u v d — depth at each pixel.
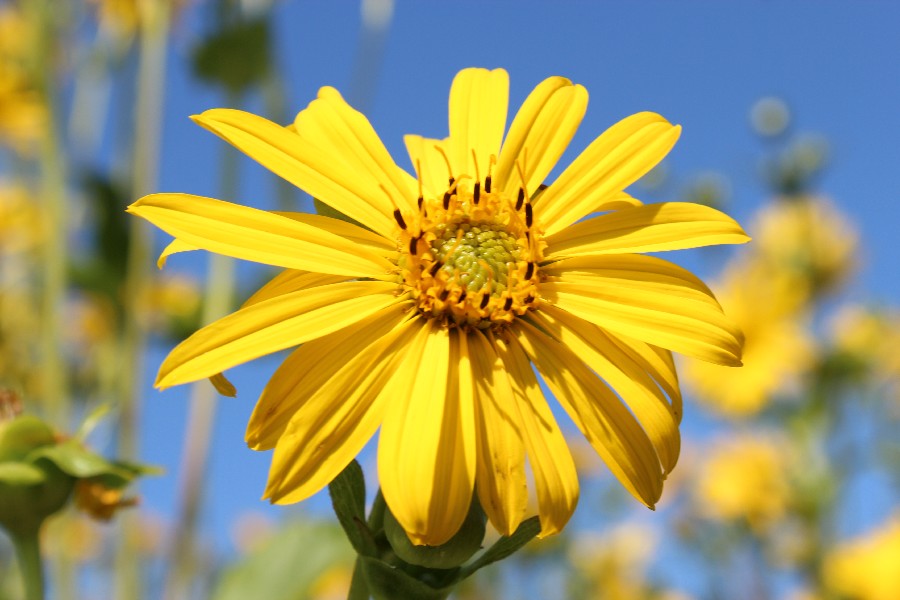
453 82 0.24
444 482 0.20
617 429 0.22
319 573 0.34
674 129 0.24
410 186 0.24
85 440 0.25
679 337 0.22
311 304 0.21
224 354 0.21
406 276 0.22
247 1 0.45
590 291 0.23
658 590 0.62
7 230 0.53
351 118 0.23
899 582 0.52
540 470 0.21
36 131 0.49
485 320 0.22
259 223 0.22
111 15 0.49
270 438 0.21
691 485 0.62
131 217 0.44
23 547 0.25
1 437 0.25
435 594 0.21
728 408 0.61
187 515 0.40
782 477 0.59
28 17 0.46
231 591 0.34
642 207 0.23
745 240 0.23
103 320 0.50
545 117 0.24
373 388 0.21
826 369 0.60
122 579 0.38
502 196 0.23
